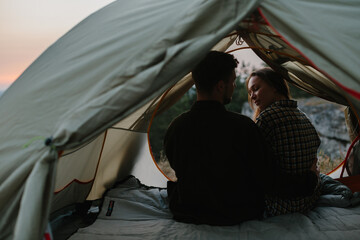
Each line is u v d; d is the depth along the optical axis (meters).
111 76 1.42
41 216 1.28
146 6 1.71
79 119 1.34
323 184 2.42
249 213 1.86
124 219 2.17
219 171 1.77
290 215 1.97
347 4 1.51
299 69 2.61
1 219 1.38
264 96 2.18
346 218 2.00
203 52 1.37
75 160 2.26
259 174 1.78
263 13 1.42
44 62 1.80
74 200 2.46
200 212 1.87
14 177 1.36
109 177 2.76
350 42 1.37
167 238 1.78
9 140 1.50
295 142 1.91
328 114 7.69
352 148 2.67
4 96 1.85
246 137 1.74
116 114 1.36
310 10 1.44
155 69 1.35
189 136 1.81
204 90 1.81
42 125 1.47
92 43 1.65
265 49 2.47
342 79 1.32
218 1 1.38
